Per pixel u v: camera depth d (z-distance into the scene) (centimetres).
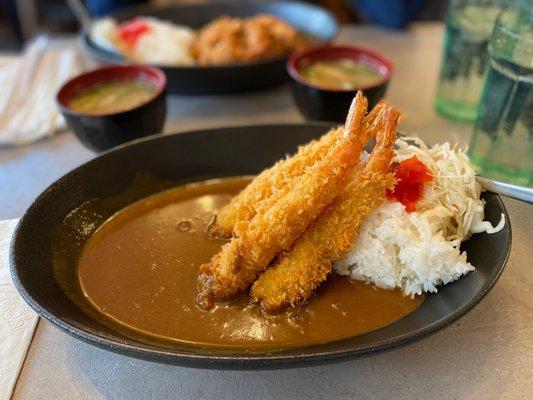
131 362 26
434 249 27
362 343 24
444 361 26
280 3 64
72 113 39
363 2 78
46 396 25
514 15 38
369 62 48
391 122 29
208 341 26
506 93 36
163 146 37
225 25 57
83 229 33
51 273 28
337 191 29
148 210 36
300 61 48
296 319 27
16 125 46
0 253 32
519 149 37
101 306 28
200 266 31
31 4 97
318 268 29
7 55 63
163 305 28
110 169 35
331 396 25
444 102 47
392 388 25
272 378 26
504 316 28
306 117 45
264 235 28
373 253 29
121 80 46
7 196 39
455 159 32
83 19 66
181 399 25
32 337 28
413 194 31
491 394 25
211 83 49
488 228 29
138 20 60
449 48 46
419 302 28
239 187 38
